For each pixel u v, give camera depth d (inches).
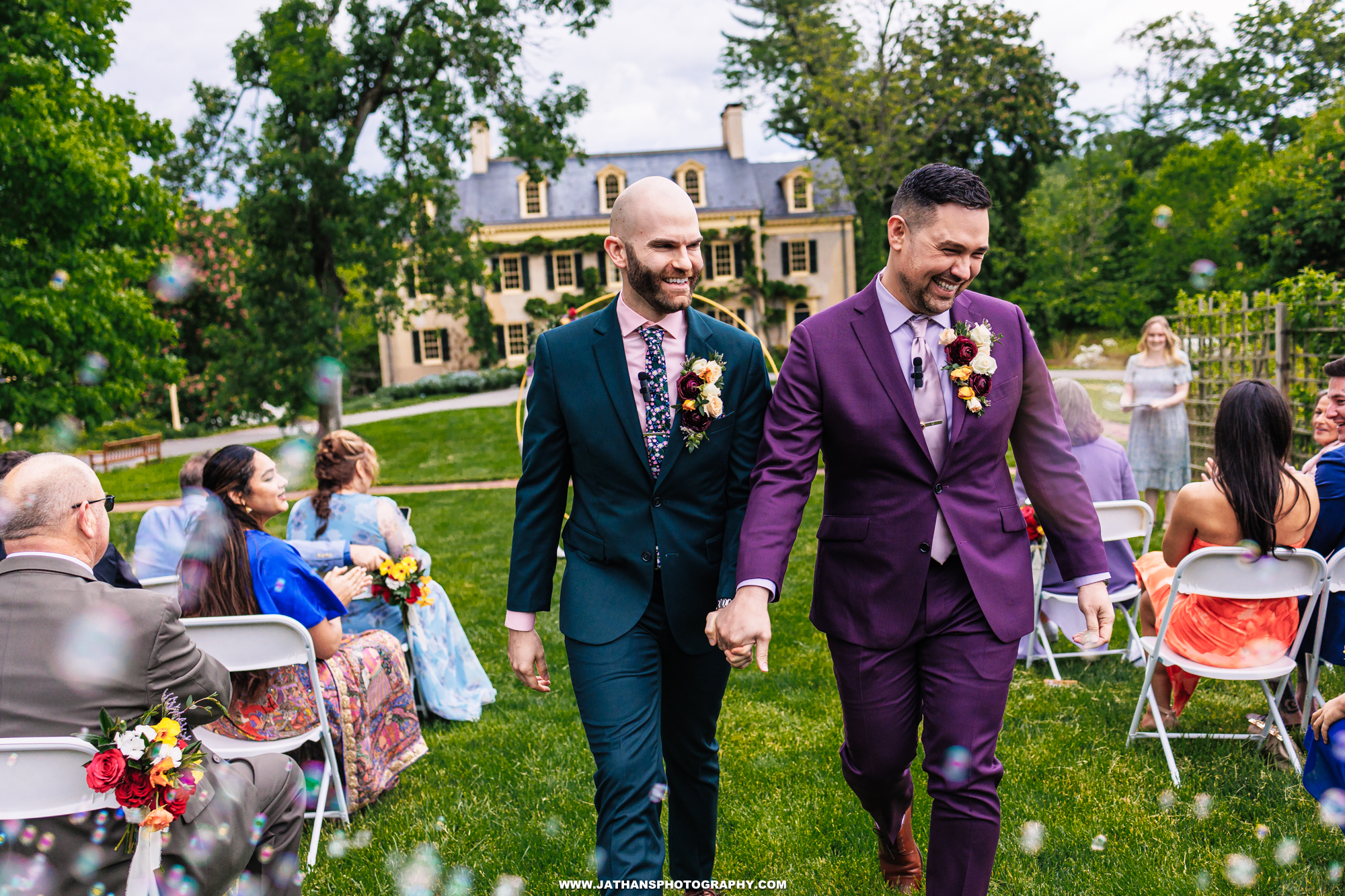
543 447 87.2
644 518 84.8
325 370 679.7
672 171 1331.2
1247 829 107.0
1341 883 95.0
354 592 135.3
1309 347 265.1
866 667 83.4
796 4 1043.9
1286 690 137.9
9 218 332.8
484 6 638.5
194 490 150.3
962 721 78.7
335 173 652.7
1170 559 128.3
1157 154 1220.5
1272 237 493.4
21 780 68.9
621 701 80.2
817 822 113.3
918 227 76.7
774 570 76.5
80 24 349.7
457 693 163.5
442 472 531.5
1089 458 169.9
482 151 1336.1
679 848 92.4
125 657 73.0
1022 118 1148.5
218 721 116.3
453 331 1288.1
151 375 375.6
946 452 81.0
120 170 340.2
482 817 119.9
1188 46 1082.1
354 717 123.5
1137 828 108.0
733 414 86.9
